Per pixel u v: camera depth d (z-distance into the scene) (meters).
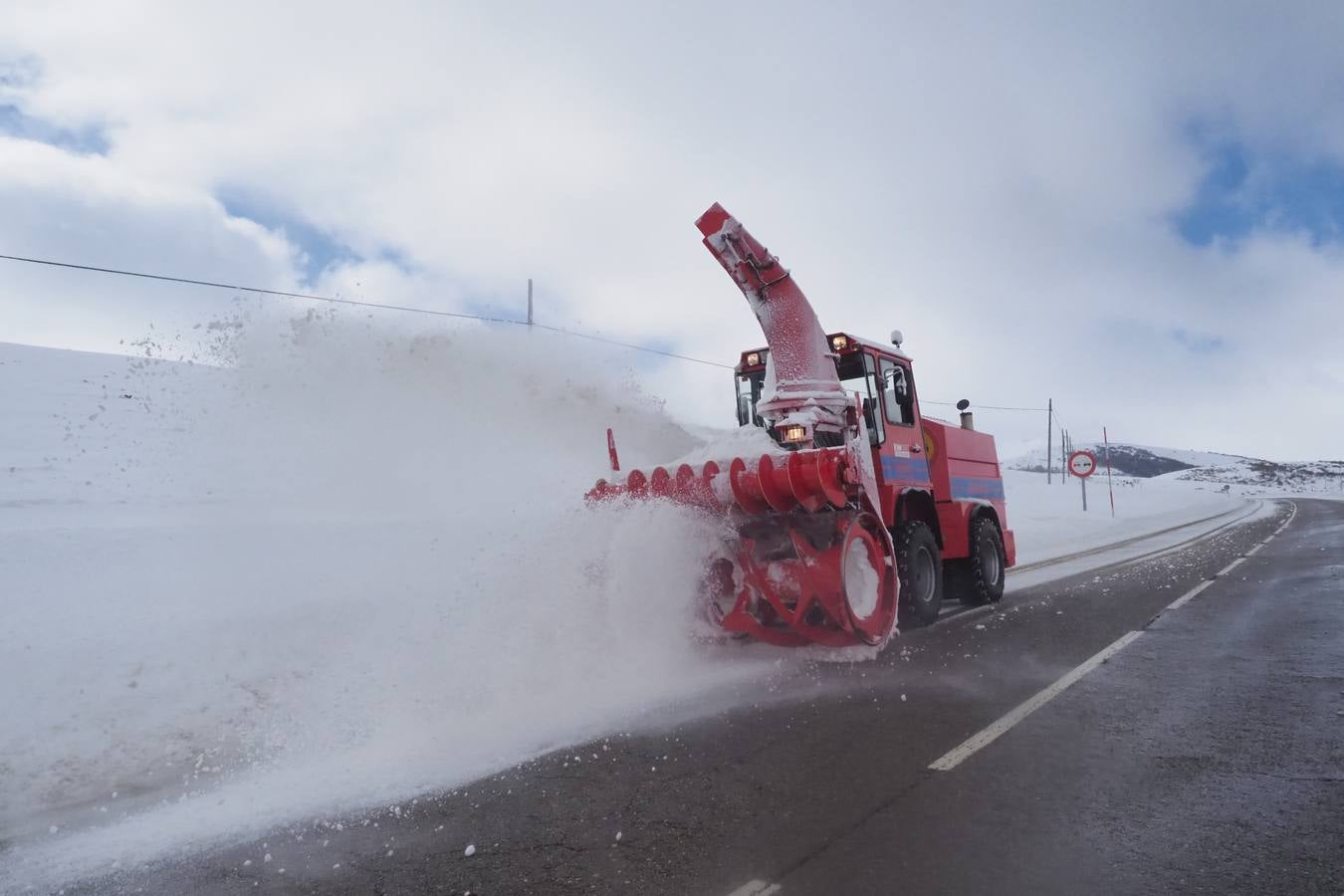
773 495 5.68
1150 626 7.04
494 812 3.22
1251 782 3.27
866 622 6.05
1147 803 3.08
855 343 7.14
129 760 3.96
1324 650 5.77
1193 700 4.57
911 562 7.18
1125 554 15.02
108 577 6.17
